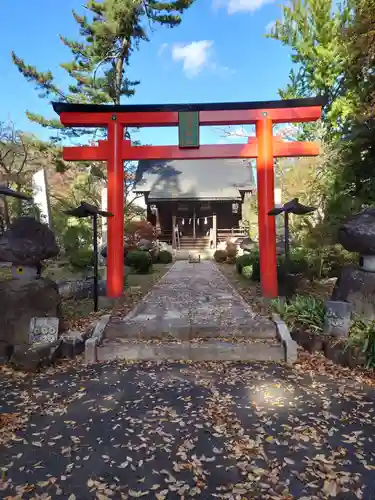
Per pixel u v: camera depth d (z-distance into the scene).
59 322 5.48
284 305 6.55
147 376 4.54
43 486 2.56
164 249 21.11
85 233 12.70
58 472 2.71
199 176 26.80
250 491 2.49
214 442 3.09
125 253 14.33
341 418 3.45
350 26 8.70
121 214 8.16
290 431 3.23
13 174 15.84
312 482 2.57
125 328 5.86
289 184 12.70
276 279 8.05
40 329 5.11
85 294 8.42
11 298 5.11
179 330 5.81
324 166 11.34
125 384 4.30
